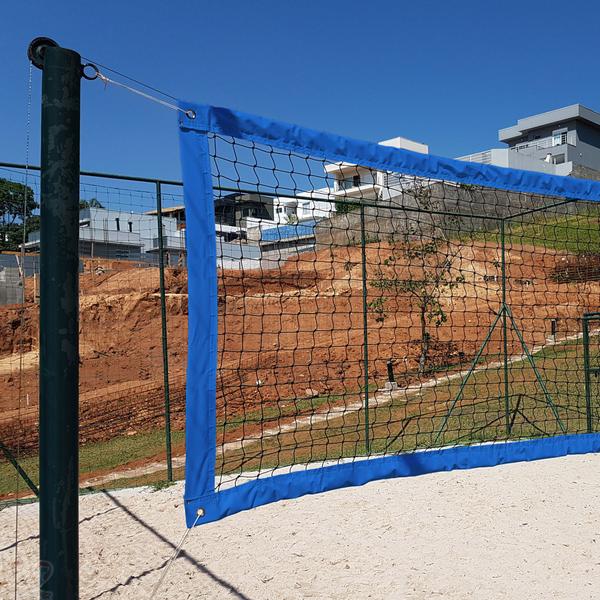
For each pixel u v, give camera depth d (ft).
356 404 31.99
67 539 7.39
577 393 30.09
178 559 13.87
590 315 23.72
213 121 12.08
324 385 37.76
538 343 43.16
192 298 11.34
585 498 16.60
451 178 16.21
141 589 12.48
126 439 31.35
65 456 7.38
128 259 31.63
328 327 52.08
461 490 17.69
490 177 17.01
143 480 21.76
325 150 13.96
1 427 34.01
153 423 34.47
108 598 12.15
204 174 11.78
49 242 7.36
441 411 28.63
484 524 14.93
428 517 15.58
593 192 18.93
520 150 172.55
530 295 49.01
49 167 7.41
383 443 23.65
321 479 13.47
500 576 12.12
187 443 11.26
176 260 42.06
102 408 38.19
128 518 16.89
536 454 17.40
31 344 50.24
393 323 50.67
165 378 20.47
